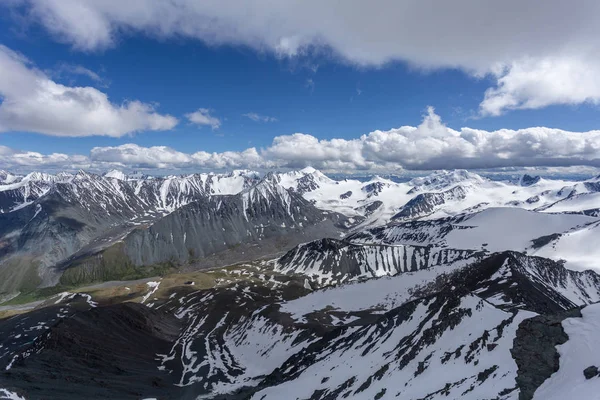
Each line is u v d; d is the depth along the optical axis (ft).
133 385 333.62
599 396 112.06
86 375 328.90
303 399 255.91
